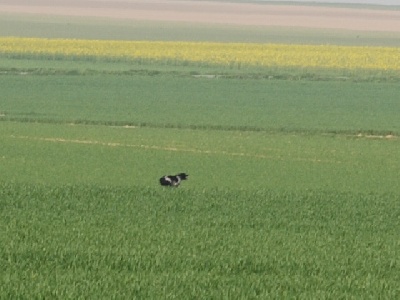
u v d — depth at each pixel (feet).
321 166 321.73
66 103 493.36
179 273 124.77
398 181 294.87
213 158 330.75
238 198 223.30
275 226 181.57
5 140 355.36
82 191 220.84
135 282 116.37
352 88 609.42
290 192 240.73
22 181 260.83
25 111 454.81
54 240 144.87
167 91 565.53
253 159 331.98
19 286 110.42
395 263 140.56
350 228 181.98
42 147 340.80
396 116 482.28
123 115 452.35
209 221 182.91
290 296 112.88
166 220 181.68
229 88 590.55
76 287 111.45
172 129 411.54
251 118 457.68
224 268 130.82
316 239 163.02
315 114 481.87
